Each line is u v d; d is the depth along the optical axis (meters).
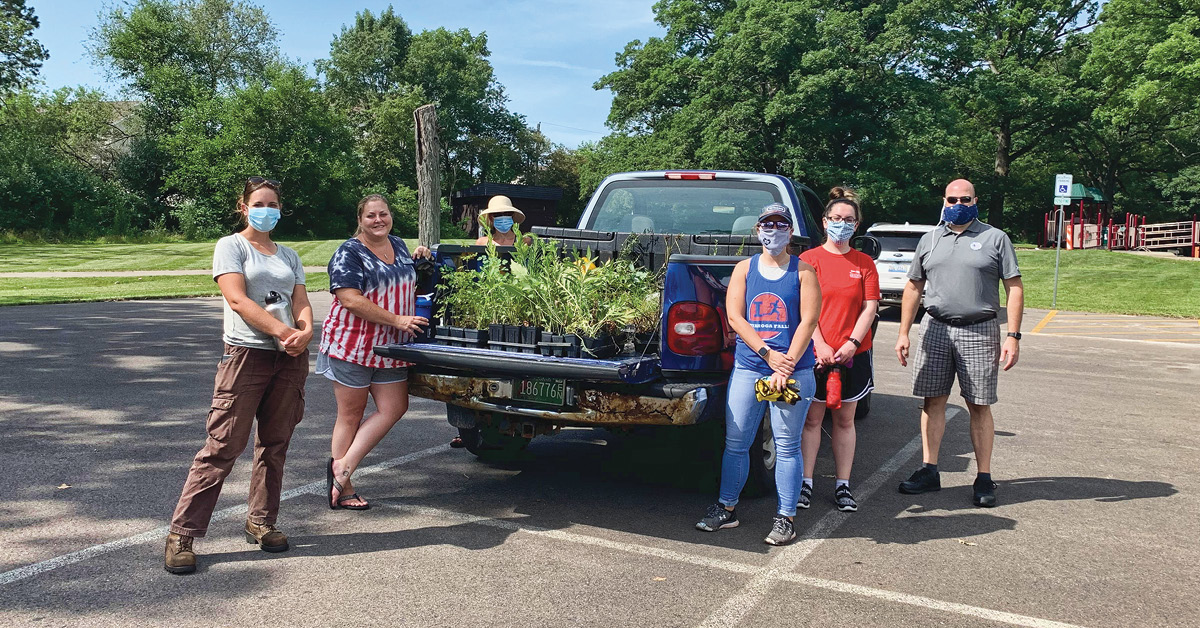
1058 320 17.66
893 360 11.72
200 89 57.25
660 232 6.66
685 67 43.00
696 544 4.32
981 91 43.38
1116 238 37.50
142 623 3.23
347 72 72.88
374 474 5.55
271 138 55.06
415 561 3.98
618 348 4.60
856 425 7.53
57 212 48.84
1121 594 3.78
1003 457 6.41
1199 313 18.81
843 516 4.89
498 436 5.82
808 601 3.62
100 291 18.91
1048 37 46.28
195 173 53.09
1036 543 4.45
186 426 6.53
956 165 49.34
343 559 3.98
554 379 4.54
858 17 41.12
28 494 4.79
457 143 74.62
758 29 38.25
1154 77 30.14
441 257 5.18
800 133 39.66
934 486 5.47
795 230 6.30
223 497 4.90
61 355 9.90
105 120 55.94
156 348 10.61
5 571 3.71
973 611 3.55
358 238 4.65
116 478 5.14
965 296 5.16
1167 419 7.97
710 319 4.52
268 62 61.31
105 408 7.10
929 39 40.00
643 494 5.22
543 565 3.97
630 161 44.41
